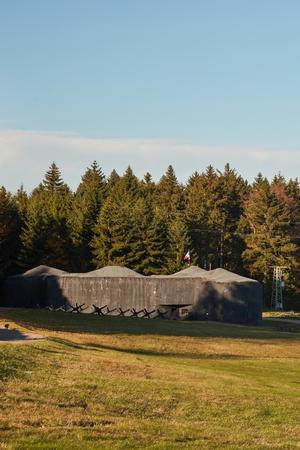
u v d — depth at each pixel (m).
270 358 30.86
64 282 63.59
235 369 25.58
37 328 34.91
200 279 59.22
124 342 33.50
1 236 79.62
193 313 58.81
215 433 12.98
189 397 16.91
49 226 83.19
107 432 11.93
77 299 62.75
